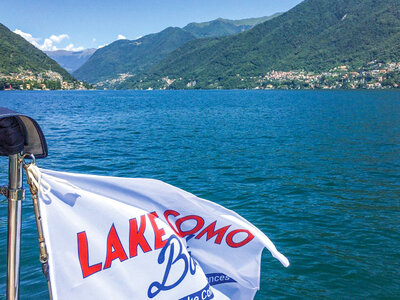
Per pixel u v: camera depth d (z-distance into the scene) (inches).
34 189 81.4
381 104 3029.0
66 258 85.0
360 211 406.3
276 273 260.2
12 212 77.8
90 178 91.7
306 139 1022.4
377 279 252.7
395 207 422.9
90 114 1946.4
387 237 329.4
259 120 1624.0
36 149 81.0
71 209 86.7
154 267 95.5
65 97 4771.2
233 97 5132.9
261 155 767.7
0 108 76.7
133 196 97.7
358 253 295.3
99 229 89.5
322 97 4813.0
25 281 233.0
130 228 93.5
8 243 77.6
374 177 578.9
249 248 108.6
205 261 107.4
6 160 653.9
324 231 344.2
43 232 82.2
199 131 1204.5
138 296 92.3
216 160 706.2
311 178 566.6
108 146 867.4
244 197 455.8
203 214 104.1
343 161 711.1
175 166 644.7
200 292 102.3
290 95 5944.9
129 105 2918.3
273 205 424.5
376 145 919.0
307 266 271.3
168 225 101.5
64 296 84.0
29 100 3732.8
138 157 729.0
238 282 109.5
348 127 1328.7
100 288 87.8
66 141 944.3
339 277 255.1
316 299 227.3
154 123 1480.1
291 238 326.0
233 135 1102.4
